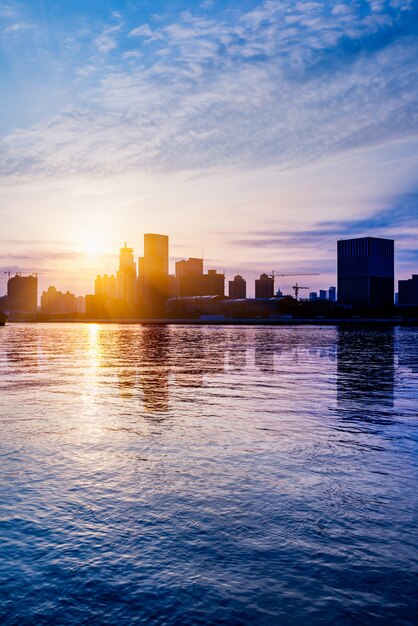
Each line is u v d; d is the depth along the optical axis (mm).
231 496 6590
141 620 4008
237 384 18531
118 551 5102
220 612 4098
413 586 4465
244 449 8961
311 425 11094
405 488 6887
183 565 4832
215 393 16234
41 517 5926
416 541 5305
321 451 8828
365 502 6371
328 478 7316
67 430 10562
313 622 3965
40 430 10562
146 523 5750
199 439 9734
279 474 7512
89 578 4605
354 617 4031
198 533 5492
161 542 5285
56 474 7508
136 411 12891
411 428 10758
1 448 9031
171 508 6184
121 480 7223
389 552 5070
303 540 5328
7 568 4793
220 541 5305
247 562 4875
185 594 4355
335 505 6273
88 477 7367
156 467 7859
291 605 4191
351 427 10859
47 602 4254
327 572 4695
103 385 18297
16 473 7551
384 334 85562
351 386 17953
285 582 4535
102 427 10859
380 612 4094
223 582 4539
